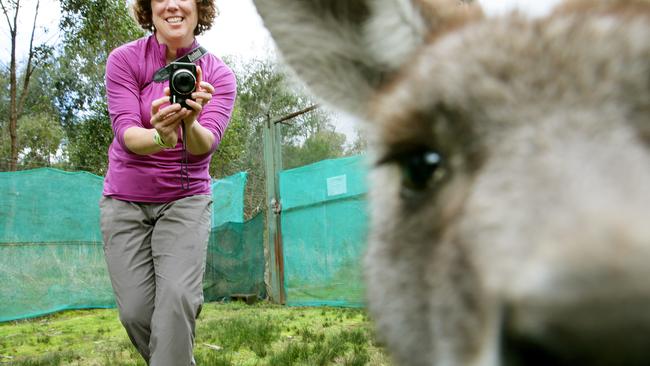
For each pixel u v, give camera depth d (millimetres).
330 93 2723
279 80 2768
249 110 26422
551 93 1591
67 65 31125
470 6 2438
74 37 27531
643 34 1626
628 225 1122
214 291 13578
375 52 2600
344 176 10312
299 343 7410
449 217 1760
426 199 1940
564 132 1480
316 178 10805
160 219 4289
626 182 1266
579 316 1054
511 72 1690
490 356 1342
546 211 1293
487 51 1788
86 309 12438
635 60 1568
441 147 1856
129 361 7047
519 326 1160
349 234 10273
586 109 1514
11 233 11234
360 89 2674
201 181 4391
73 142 31359
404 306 2189
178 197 4297
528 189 1388
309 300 11141
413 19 2439
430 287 1937
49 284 11758
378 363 6164
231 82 4562
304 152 11477
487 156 1633
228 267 13500
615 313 1031
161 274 4191
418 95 1898
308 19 2641
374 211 2471
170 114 3865
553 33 1741
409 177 1999
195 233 4266
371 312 2598
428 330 2037
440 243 1838
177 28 4234
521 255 1263
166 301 4105
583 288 1056
